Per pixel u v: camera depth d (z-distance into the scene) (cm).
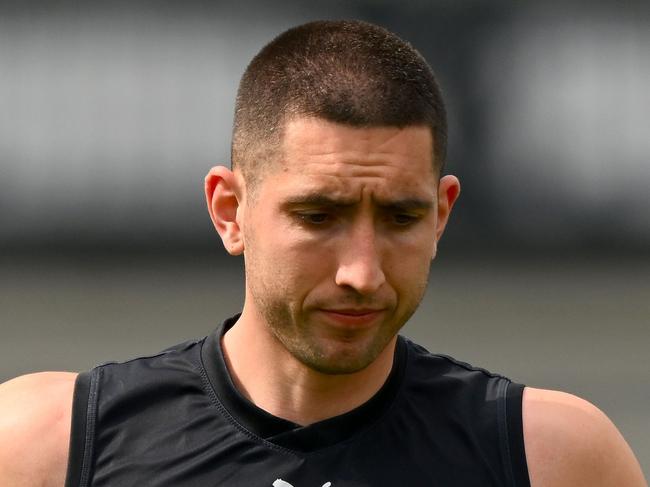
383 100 690
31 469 758
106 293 3697
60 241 4047
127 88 4056
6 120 4025
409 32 3975
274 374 760
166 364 793
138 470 751
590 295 3725
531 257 4069
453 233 4047
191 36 4056
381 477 745
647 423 2273
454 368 809
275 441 750
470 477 750
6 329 3169
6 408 784
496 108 4022
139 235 4062
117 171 4062
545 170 4053
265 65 738
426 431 766
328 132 689
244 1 4031
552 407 782
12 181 4028
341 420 753
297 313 702
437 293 3750
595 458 768
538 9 4034
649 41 4088
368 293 685
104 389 784
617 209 4078
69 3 4050
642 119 4081
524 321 3316
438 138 718
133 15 4056
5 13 4034
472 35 3991
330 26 752
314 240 691
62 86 4047
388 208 693
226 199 776
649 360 2827
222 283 3872
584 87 4069
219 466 748
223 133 4059
